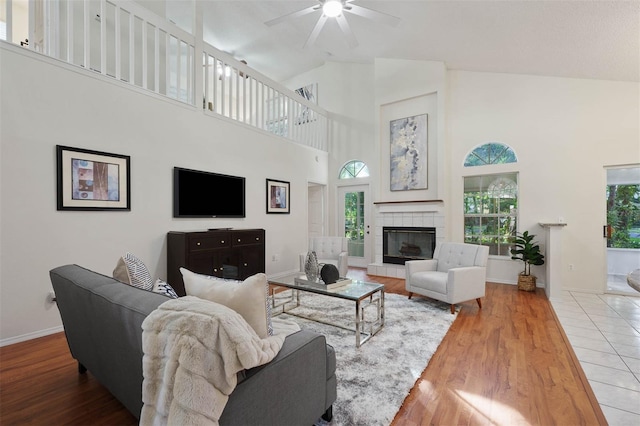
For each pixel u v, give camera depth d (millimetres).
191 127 4008
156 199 3602
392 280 5211
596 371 2176
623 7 2576
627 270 4477
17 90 2572
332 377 1625
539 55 3936
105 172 3125
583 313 3455
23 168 2605
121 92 3275
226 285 1363
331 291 2797
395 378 2049
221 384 985
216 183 4312
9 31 2604
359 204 6641
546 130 4648
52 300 2771
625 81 4152
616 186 4387
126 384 1452
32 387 1955
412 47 4828
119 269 1855
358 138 6629
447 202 5289
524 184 4785
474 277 3500
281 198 5523
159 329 1055
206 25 5742
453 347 2562
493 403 1807
